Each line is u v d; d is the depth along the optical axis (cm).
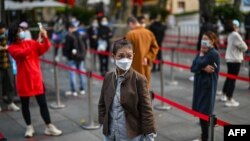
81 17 1998
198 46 1009
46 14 2417
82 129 693
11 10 1638
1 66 797
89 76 691
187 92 950
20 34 605
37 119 759
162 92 809
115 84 389
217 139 621
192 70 573
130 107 382
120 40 388
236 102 823
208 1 1221
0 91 820
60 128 701
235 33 795
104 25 1189
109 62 1399
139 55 714
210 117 436
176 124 706
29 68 620
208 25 985
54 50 1382
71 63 935
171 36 1905
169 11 2372
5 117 781
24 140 648
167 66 1323
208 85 557
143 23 743
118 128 390
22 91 627
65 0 2119
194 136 644
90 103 694
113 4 2242
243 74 1109
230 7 1348
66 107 839
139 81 384
